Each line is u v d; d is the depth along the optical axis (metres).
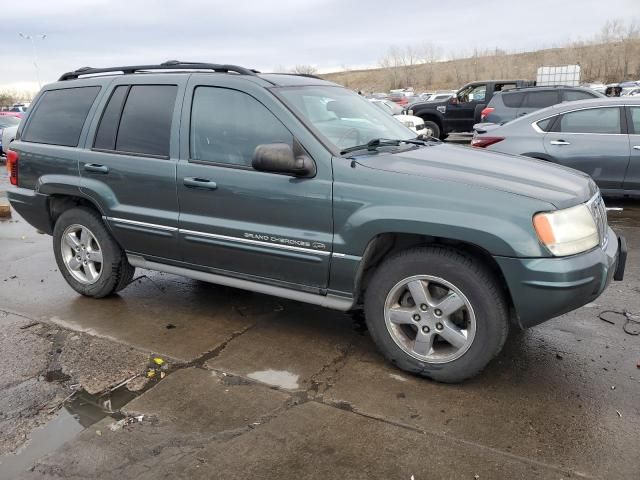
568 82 24.55
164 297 4.79
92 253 4.65
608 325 4.07
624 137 7.38
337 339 3.93
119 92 4.33
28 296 4.89
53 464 2.65
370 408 3.06
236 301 4.67
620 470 2.53
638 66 62.34
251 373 3.46
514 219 2.93
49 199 4.77
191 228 3.90
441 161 3.47
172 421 2.97
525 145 7.91
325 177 3.35
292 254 3.51
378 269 3.37
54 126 4.72
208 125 3.84
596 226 3.17
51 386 3.35
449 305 3.18
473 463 2.59
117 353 3.76
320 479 2.51
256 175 3.58
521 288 2.96
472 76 76.00
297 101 3.70
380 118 4.38
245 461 2.64
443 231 3.03
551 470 2.54
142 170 4.08
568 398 3.12
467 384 3.29
